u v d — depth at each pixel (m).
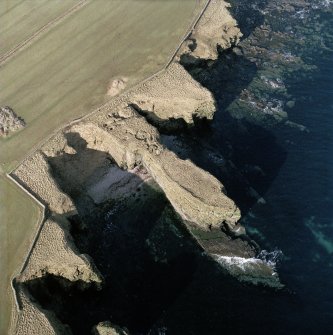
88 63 59.34
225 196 47.19
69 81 57.50
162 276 46.09
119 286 45.62
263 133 56.50
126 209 51.06
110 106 54.50
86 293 45.06
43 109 54.91
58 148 51.72
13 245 44.34
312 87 60.84
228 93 60.62
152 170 51.47
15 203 47.34
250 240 47.50
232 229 48.34
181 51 59.94
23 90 57.03
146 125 52.44
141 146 50.84
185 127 56.81
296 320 42.56
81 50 61.00
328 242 47.28
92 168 52.62
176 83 55.94
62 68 59.06
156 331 42.72
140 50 60.28
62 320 43.12
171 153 50.78
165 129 56.66
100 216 50.59
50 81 57.72
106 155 53.44
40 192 47.97
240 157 54.50
